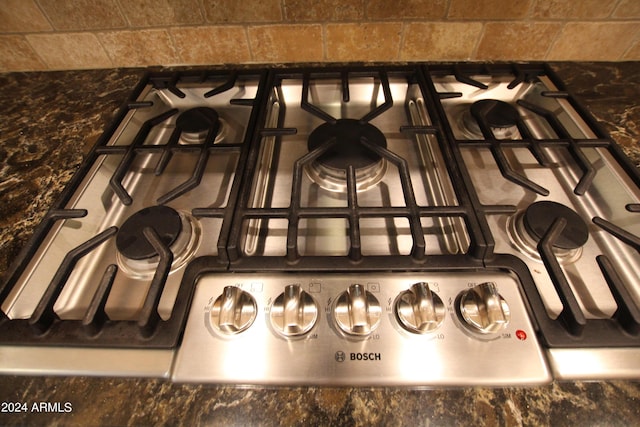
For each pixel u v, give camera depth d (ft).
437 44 2.49
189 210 1.72
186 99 2.41
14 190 1.80
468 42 2.47
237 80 2.41
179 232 1.50
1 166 1.94
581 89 2.31
